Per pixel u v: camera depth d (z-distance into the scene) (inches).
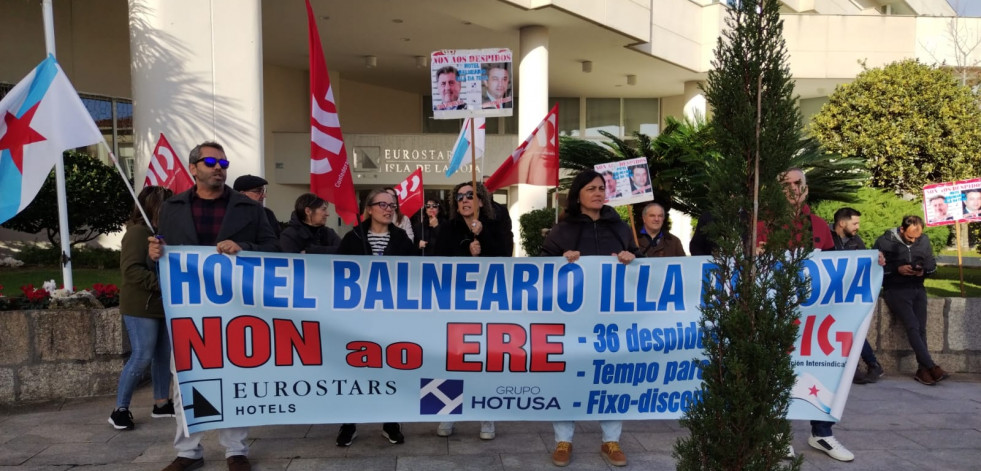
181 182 271.4
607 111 927.7
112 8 543.8
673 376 171.0
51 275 385.4
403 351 167.0
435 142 768.3
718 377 114.9
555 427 171.9
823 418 172.4
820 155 359.3
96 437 185.9
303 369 163.3
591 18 556.7
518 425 200.5
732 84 111.7
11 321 217.9
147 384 242.2
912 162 498.0
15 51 491.8
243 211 171.2
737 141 111.3
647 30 628.4
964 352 268.8
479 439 187.2
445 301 168.1
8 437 185.8
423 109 916.0
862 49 725.3
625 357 170.2
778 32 111.3
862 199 407.5
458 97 207.3
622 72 756.0
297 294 163.0
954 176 490.9
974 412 215.6
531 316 169.5
